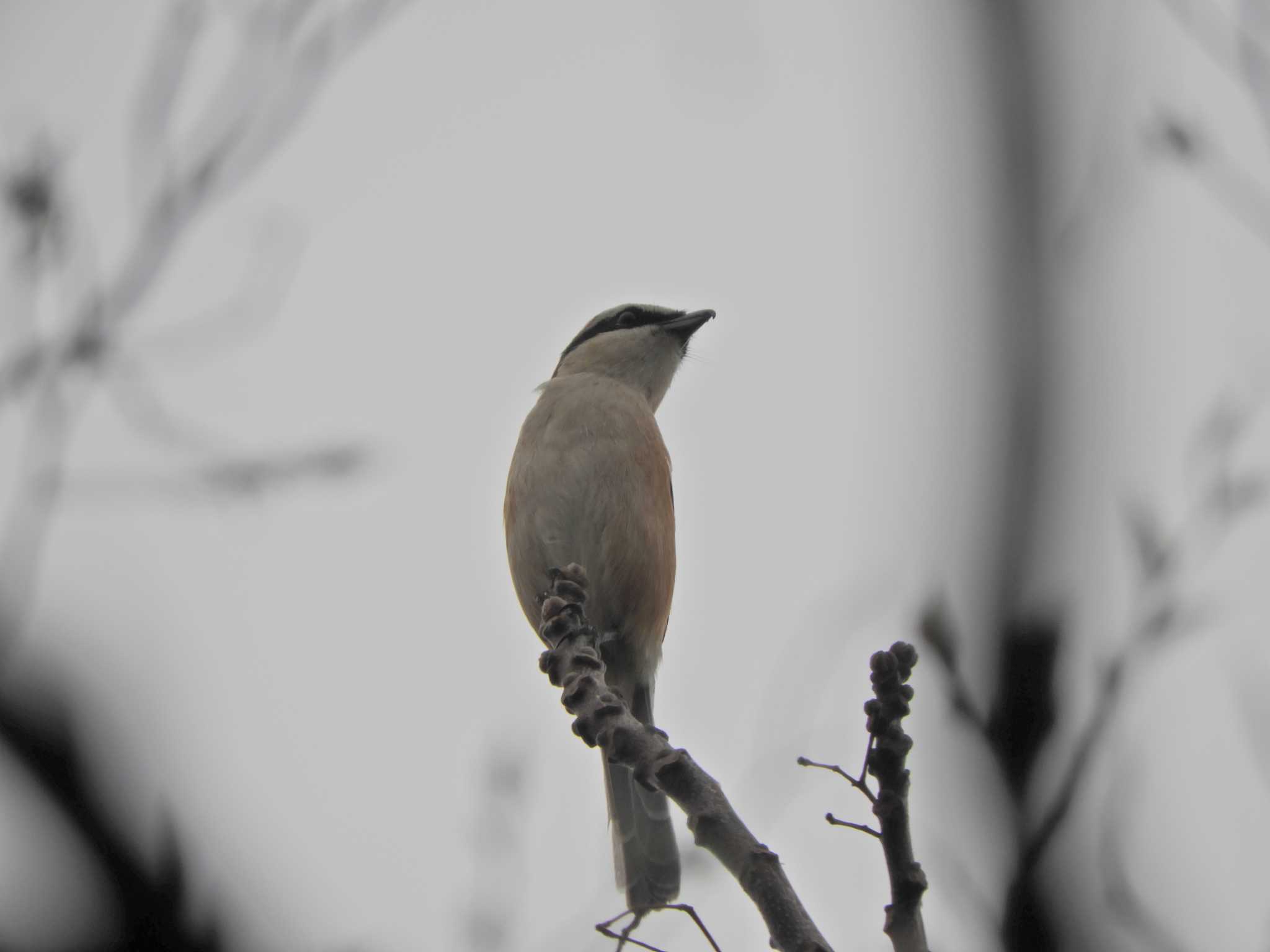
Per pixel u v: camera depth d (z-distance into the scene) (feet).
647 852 37.60
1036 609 29.17
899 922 18.65
